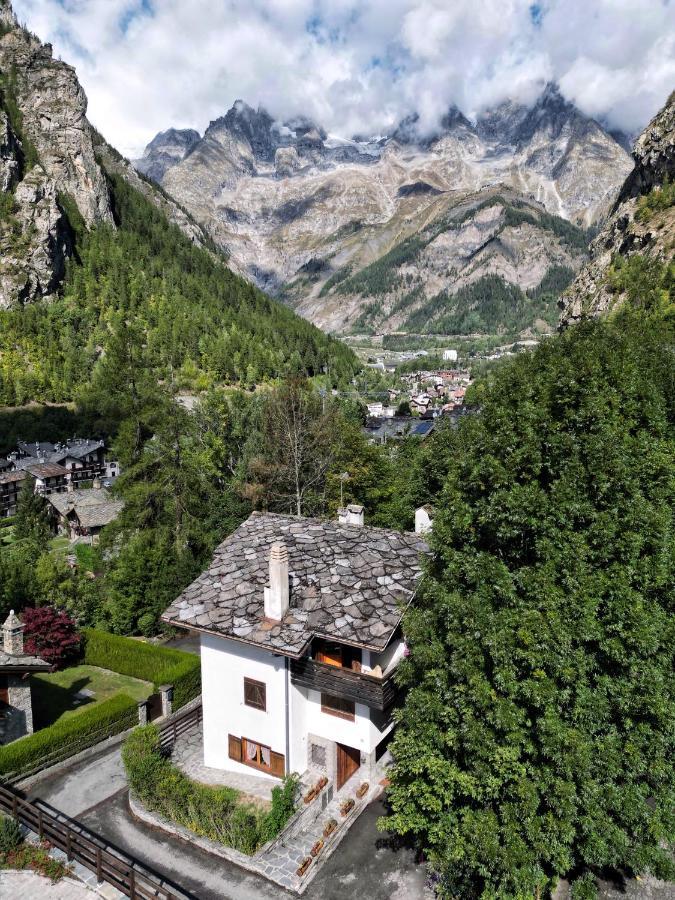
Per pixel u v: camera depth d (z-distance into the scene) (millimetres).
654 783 17719
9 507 111875
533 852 15859
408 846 21250
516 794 16125
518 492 17578
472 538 18438
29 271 183875
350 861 20594
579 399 19766
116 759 26938
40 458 126688
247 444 64188
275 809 21656
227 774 25141
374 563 25500
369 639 21562
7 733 27375
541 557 17406
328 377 194000
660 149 140875
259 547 28062
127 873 18781
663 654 17234
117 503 89125
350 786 24438
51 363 160750
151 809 22969
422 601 20438
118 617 41625
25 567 42188
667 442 21172
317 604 23609
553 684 15734
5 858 20484
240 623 23422
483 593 17141
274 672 23344
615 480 17438
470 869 17078
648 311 95250
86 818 22969
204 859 20812
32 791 24625
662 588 17891
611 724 17078
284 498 53469
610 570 17109
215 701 25219
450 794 17219
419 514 35000
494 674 16109
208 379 150500
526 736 16469
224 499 50844
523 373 23406
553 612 16078
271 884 19672
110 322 177750
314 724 24312
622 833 15930
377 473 53219
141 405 56656
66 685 34812
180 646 40312
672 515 18984
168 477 45562
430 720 17797
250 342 185125
